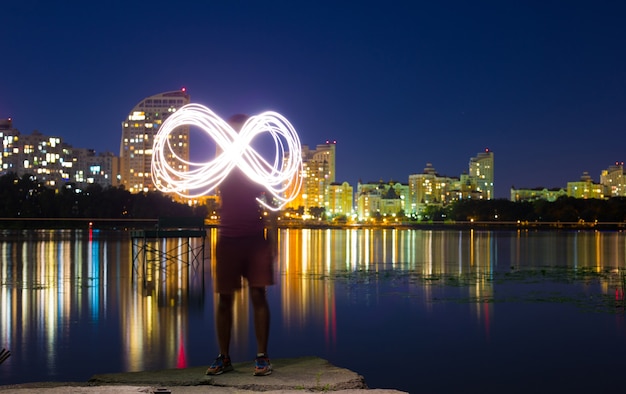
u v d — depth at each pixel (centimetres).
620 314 2897
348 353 2130
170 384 850
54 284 4006
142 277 4441
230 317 905
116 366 1891
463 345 2261
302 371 891
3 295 3478
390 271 5325
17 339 2280
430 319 2777
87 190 17538
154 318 2728
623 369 1939
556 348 2202
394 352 2145
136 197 17800
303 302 3309
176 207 18675
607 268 5722
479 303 3269
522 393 1695
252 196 894
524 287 4056
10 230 14875
